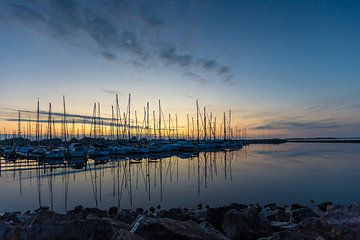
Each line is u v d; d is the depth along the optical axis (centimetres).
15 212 1852
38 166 4681
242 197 2389
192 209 1947
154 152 7256
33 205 2238
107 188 2895
